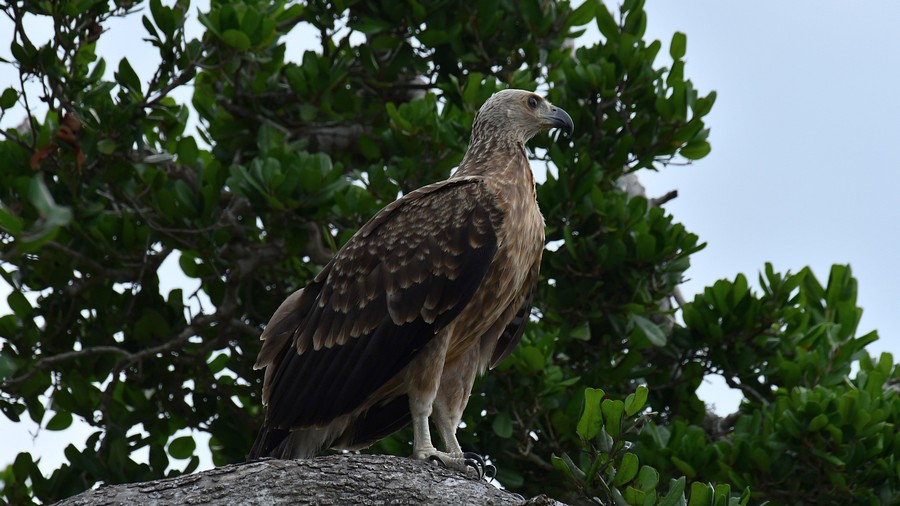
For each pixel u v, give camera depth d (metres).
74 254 12.44
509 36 13.48
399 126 12.36
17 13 11.98
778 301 12.30
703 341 12.29
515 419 11.63
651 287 12.48
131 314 13.23
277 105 13.87
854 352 12.40
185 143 12.81
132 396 13.16
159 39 12.36
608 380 12.24
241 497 7.02
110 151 11.89
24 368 12.84
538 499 7.09
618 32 13.27
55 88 12.12
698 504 7.91
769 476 11.09
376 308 9.09
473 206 9.34
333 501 7.07
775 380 12.58
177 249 12.79
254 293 13.38
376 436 9.88
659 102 12.73
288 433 9.22
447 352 9.50
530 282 10.01
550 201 12.17
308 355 9.07
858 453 10.93
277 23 13.71
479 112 10.49
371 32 12.95
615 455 8.23
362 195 12.30
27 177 11.99
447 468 8.46
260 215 12.34
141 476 12.23
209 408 13.18
